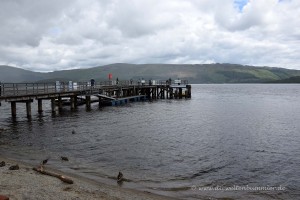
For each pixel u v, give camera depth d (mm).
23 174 14125
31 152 20156
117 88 60812
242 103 68375
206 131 30203
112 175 15719
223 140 25859
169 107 55344
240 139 26422
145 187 14055
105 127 31156
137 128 31031
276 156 20781
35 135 26250
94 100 59656
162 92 79688
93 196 11781
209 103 66875
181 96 79938
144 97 73125
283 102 72312
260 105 63375
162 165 18031
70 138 25172
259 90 165375
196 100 76062
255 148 23078
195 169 17438
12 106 35156
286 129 32156
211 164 18547
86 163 17906
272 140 26172
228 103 68000
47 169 15984
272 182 15562
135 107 53625
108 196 12016
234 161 19344
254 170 17531
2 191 11398
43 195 11297
